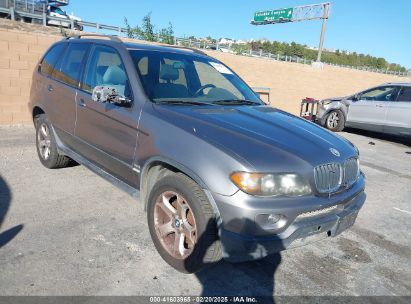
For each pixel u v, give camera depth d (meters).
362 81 19.31
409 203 5.31
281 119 3.59
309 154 2.88
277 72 14.32
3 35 7.56
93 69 4.12
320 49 24.80
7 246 3.17
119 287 2.78
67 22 12.88
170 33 16.16
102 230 3.60
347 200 3.08
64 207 4.04
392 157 8.55
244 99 4.23
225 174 2.62
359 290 3.04
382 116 10.48
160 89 3.60
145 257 3.20
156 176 3.31
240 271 3.15
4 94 7.80
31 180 4.75
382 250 3.77
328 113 11.88
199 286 2.89
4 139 6.75
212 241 2.73
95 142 3.93
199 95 3.89
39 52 8.06
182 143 2.90
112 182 3.76
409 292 3.07
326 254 3.58
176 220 2.98
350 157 3.23
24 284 2.71
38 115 5.32
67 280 2.80
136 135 3.32
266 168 2.62
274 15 31.64
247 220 2.55
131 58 3.72
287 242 2.67
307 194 2.75
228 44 19.03
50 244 3.27
